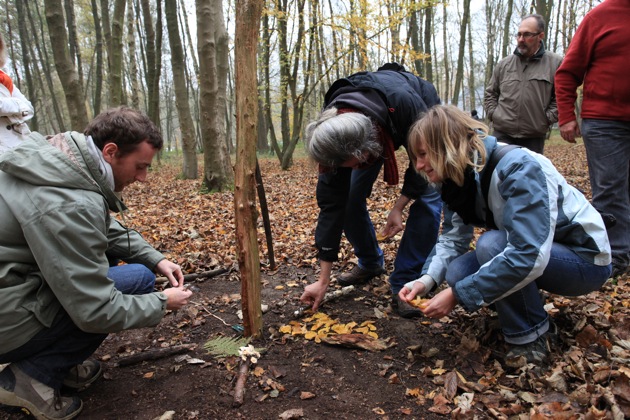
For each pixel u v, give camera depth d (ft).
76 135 5.20
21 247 5.04
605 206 9.34
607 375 5.72
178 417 5.66
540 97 12.69
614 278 9.16
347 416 5.62
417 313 8.22
